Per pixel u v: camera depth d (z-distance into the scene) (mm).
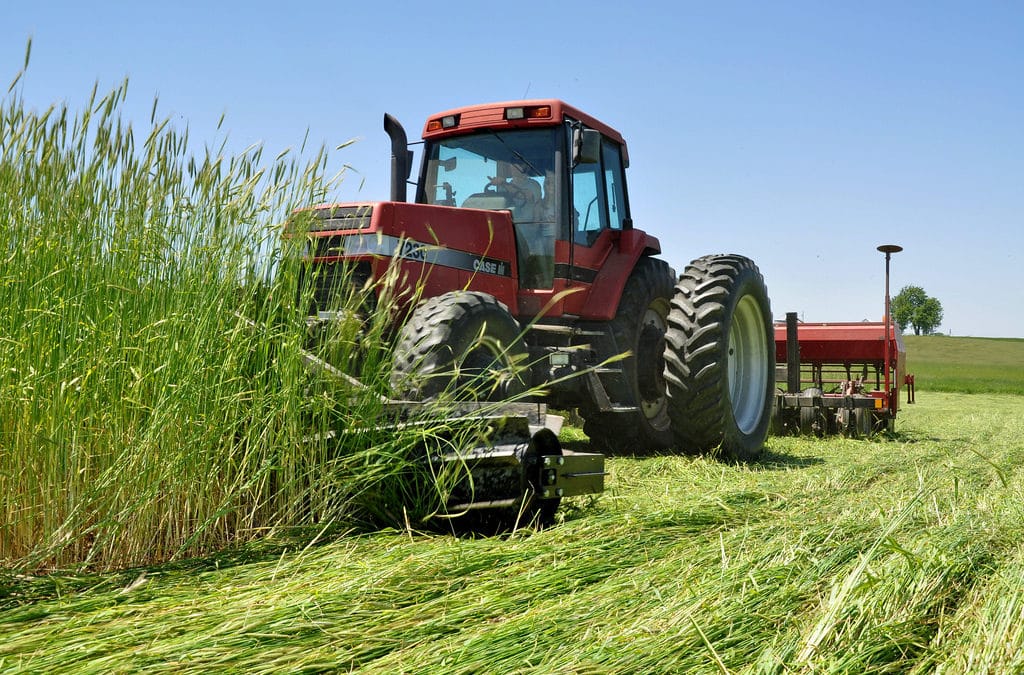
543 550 2869
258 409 3000
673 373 5762
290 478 3070
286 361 3078
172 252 2914
